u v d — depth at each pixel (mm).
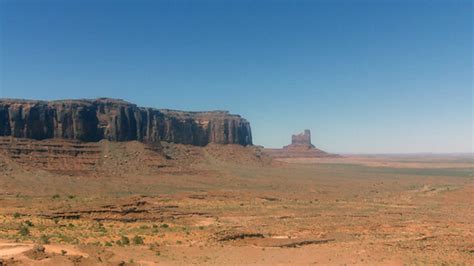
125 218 81125
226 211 96250
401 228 77875
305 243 62969
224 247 58062
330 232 73375
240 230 71750
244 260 50938
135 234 65438
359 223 82812
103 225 74000
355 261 50719
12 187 125000
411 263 49750
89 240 57781
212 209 98625
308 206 107375
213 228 74312
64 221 74750
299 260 51281
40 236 58469
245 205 106500
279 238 66625
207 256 52344
